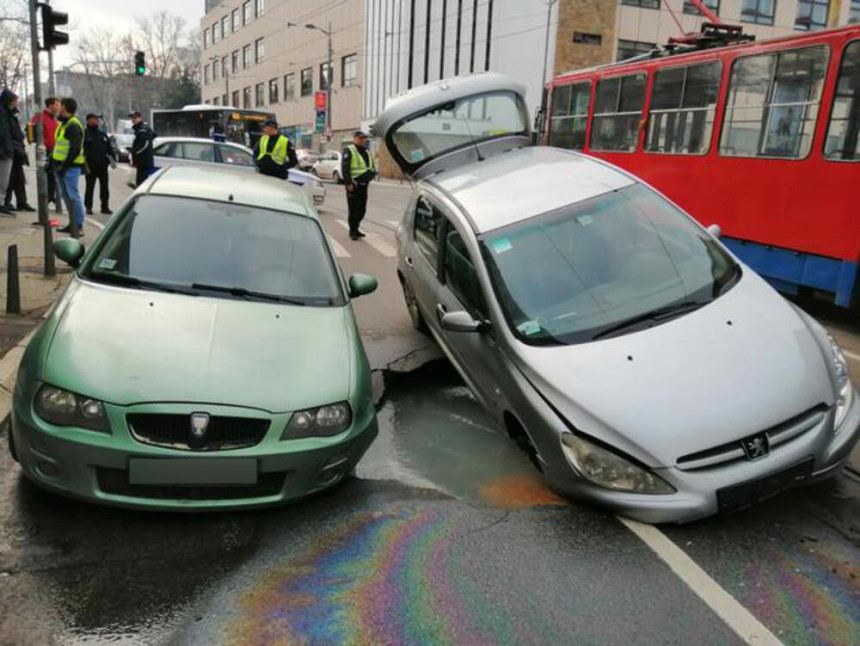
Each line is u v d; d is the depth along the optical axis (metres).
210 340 3.65
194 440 3.21
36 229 10.92
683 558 3.28
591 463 3.48
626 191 5.16
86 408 3.21
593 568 3.20
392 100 7.66
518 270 4.48
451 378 5.81
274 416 3.34
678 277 4.46
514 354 4.03
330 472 3.54
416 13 40.47
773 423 3.44
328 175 34.44
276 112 62.53
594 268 4.49
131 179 15.55
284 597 2.96
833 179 7.47
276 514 3.58
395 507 3.71
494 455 4.38
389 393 5.46
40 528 3.33
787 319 4.13
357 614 2.87
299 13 55.72
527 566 3.21
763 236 8.41
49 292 7.29
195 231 4.59
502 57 34.56
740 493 3.35
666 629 2.82
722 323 4.02
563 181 5.34
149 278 4.17
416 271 6.36
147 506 3.26
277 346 3.74
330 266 4.71
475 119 7.52
